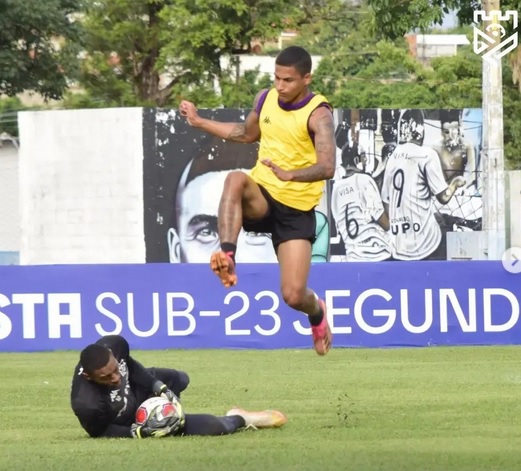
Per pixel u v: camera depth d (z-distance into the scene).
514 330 61.75
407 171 100.38
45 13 125.75
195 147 99.31
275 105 27.86
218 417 29.20
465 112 100.44
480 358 54.88
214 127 28.83
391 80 165.25
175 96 138.12
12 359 57.31
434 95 155.12
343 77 162.62
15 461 24.95
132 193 99.50
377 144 100.19
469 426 30.23
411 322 61.38
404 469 22.81
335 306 61.19
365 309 61.25
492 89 83.25
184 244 99.50
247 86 138.38
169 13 134.62
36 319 61.19
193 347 61.03
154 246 99.56
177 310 61.09
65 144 101.00
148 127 99.38
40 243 101.56
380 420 31.83
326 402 37.47
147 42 142.88
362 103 157.12
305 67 27.34
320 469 22.81
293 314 61.38
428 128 100.44
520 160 148.38
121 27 141.75
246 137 28.69
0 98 165.88
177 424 28.36
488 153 83.44
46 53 130.12
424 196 100.44
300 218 27.94
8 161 121.81
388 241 100.44
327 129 27.30
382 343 61.31
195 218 99.44
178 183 99.69
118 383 28.22
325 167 26.95
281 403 37.34
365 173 100.00
